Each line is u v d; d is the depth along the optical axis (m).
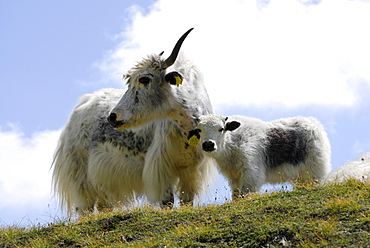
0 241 9.06
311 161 12.73
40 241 8.73
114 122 10.53
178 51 10.61
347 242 6.41
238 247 6.96
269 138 12.32
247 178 11.35
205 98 11.55
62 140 13.48
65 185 13.30
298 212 7.66
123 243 7.96
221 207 8.77
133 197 12.77
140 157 11.97
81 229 8.97
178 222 8.43
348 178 9.18
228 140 11.42
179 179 11.65
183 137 11.09
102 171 12.44
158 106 10.70
